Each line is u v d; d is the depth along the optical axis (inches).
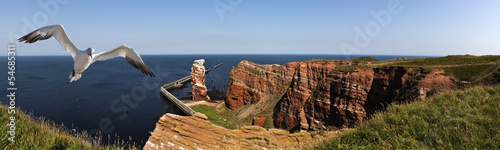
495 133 207.6
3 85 3634.4
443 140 220.4
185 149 938.1
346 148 242.7
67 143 238.4
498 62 897.5
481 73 984.9
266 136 824.3
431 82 1106.7
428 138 228.7
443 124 243.1
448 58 1299.2
